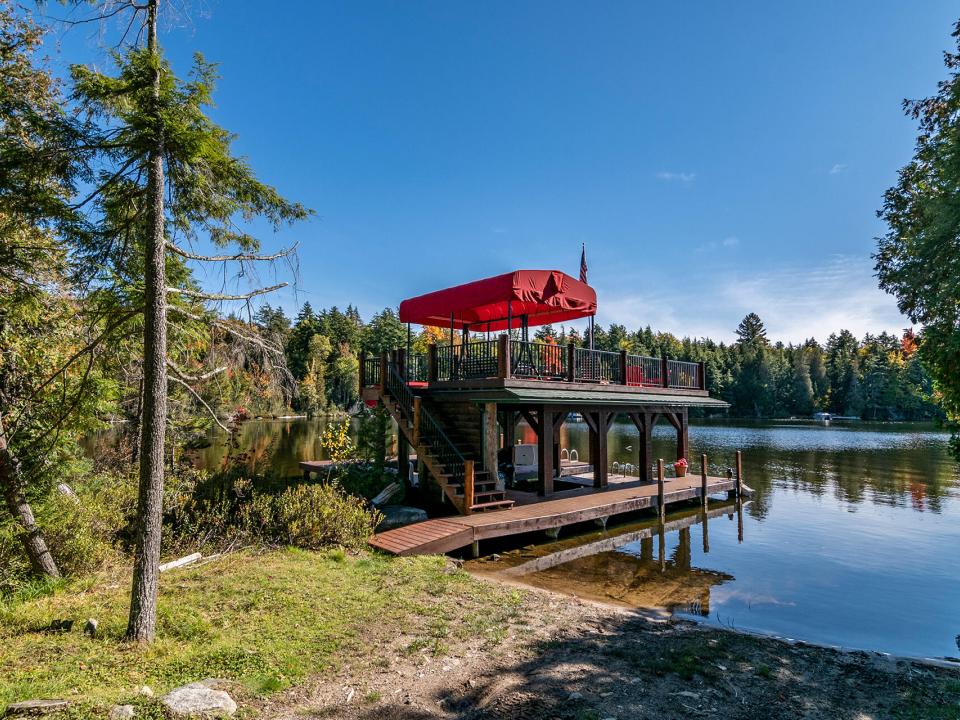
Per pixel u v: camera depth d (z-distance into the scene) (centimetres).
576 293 1262
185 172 514
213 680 382
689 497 1376
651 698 398
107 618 514
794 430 4941
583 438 4016
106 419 1035
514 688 408
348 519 866
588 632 552
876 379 6631
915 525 1266
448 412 1258
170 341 816
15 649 430
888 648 612
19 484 672
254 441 3114
